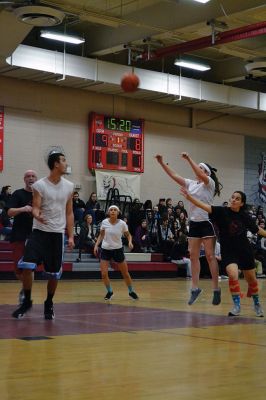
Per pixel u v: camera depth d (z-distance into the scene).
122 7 20.23
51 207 8.40
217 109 27.19
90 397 4.25
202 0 16.22
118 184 25.00
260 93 27.06
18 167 22.83
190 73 26.89
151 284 18.69
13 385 4.57
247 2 17.56
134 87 10.32
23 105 23.03
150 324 8.30
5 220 20.45
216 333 7.51
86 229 21.86
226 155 28.50
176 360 5.70
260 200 29.39
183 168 27.11
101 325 8.09
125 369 5.25
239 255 9.52
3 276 19.17
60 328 7.69
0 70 21.59
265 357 5.90
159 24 19.58
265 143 29.72
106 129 24.80
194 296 10.98
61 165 8.38
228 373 5.14
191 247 10.80
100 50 22.47
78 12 18.48
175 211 24.53
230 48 21.80
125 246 23.30
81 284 17.94
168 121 26.84
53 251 8.45
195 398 4.28
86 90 24.50
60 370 5.15
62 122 23.92
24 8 15.42
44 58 21.45
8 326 7.75
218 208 9.39
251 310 10.47
